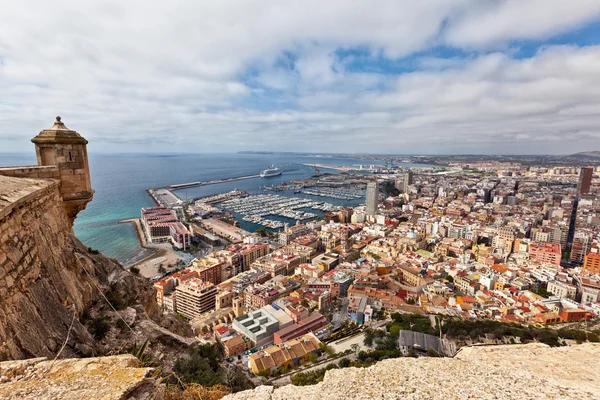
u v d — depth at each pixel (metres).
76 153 24.20
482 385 9.42
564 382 9.49
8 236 12.99
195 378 21.44
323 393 9.61
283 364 63.97
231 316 90.44
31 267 14.91
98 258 29.47
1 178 16.42
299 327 79.25
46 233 17.83
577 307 88.50
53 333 14.50
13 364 8.73
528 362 10.91
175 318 34.69
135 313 24.42
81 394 7.59
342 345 74.38
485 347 12.28
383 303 95.94
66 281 18.75
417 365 10.83
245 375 31.59
